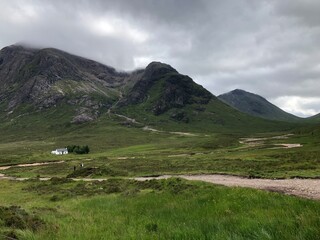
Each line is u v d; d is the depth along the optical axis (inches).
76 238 476.1
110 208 866.8
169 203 777.6
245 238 358.0
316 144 4015.8
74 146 6791.3
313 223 355.3
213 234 393.1
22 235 491.2
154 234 437.7
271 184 1151.6
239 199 655.8
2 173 3678.6
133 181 1658.5
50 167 3878.0
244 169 2057.1
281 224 380.2
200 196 789.2
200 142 7180.1
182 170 2373.3
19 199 1472.7
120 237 459.5
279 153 3152.1
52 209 897.5
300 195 843.4
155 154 4963.1
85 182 1966.0
